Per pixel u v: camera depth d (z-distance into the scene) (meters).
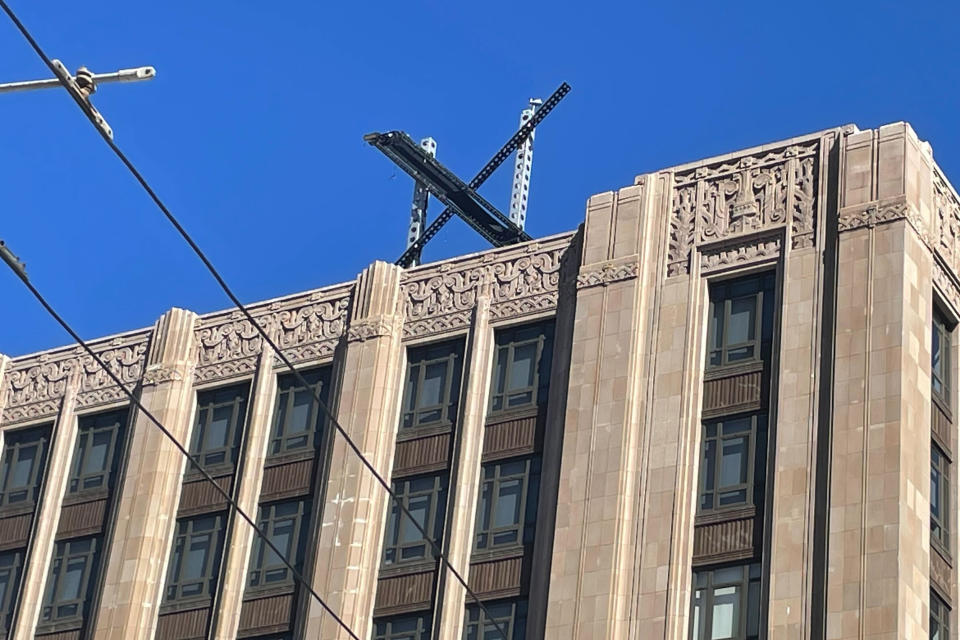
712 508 48.88
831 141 51.41
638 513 49.56
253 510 56.94
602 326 52.41
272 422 58.12
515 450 53.25
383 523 54.47
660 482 49.62
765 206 51.59
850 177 50.28
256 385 58.75
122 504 59.03
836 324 48.59
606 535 49.47
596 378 51.75
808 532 46.75
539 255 55.72
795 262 50.25
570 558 49.81
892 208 49.28
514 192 67.75
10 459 63.50
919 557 46.00
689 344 50.91
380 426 55.69
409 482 54.78
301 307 59.50
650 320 51.91
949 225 52.00
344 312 58.53
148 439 59.69
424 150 65.62
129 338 62.78
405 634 52.62
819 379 48.44
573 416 51.69
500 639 51.00
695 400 50.22
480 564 52.25
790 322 49.53
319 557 54.38
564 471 51.09
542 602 50.28
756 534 47.88
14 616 59.97
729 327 51.00
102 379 62.53
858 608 44.97
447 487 54.03
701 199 52.88
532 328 54.97
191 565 57.41
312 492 56.19
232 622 55.41
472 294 56.31
